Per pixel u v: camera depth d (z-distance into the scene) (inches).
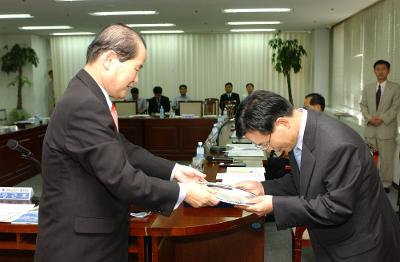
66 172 47.4
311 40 391.9
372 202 48.8
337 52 353.7
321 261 52.9
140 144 279.3
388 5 231.1
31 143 227.0
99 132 45.7
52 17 292.4
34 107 397.4
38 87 405.1
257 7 259.9
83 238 47.6
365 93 191.3
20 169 217.0
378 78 186.9
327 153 47.2
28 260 77.5
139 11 270.4
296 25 351.9
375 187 49.6
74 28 354.0
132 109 299.1
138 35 50.0
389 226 50.4
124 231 52.5
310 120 49.1
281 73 382.9
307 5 254.7
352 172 46.8
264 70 396.8
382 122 183.9
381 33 243.6
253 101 49.1
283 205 49.0
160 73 403.5
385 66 184.9
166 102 324.8
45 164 48.6
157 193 48.9
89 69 49.2
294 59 350.0
